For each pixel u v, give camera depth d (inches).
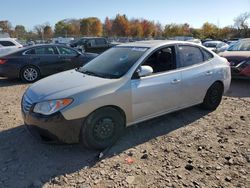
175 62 199.3
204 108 234.4
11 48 556.4
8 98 286.7
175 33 3545.8
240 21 2935.5
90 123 156.5
